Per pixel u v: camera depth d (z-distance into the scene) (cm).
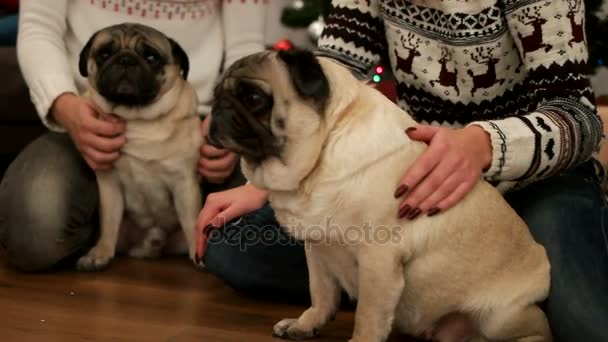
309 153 139
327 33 195
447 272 148
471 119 181
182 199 231
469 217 148
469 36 168
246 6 255
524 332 151
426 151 142
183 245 250
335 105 141
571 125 153
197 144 228
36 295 188
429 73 177
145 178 227
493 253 150
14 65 318
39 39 230
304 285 193
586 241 157
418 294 151
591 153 163
